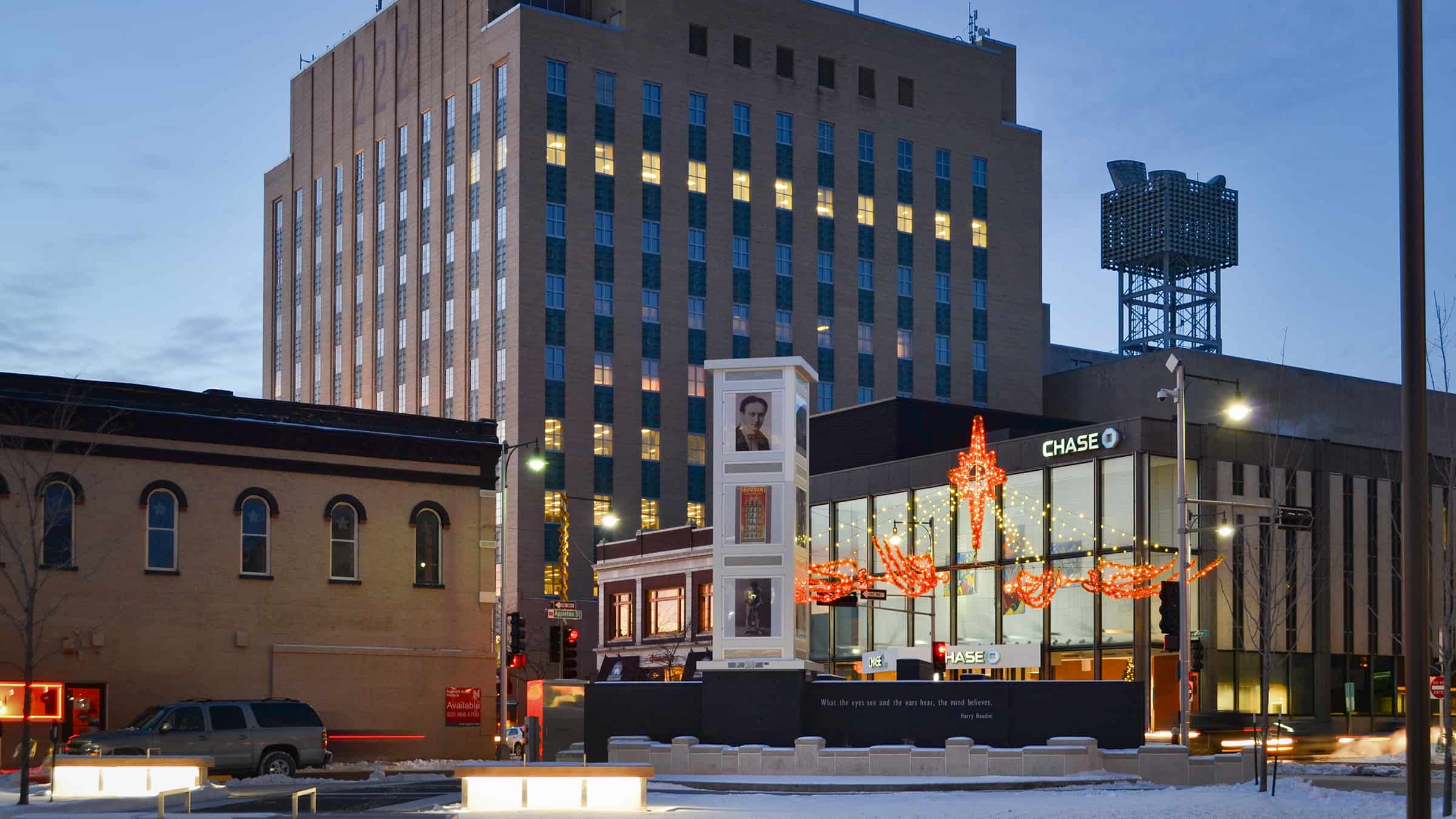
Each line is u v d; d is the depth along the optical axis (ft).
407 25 369.30
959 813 79.15
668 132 343.46
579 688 133.80
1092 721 118.93
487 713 163.94
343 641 156.87
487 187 335.06
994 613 235.40
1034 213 393.29
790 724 123.03
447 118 352.90
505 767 81.66
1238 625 204.95
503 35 333.01
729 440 128.26
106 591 145.18
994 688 121.08
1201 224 533.55
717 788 107.76
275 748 119.96
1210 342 524.93
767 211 353.72
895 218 371.56
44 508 143.13
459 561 164.96
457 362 338.95
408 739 158.40
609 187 334.44
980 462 211.41
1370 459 237.66
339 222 392.47
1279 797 90.38
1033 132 396.16
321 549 157.28
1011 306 385.29
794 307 354.13
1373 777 129.39
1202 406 303.48
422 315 354.54
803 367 128.77
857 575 230.68
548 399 320.29
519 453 315.17
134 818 76.74
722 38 353.51
